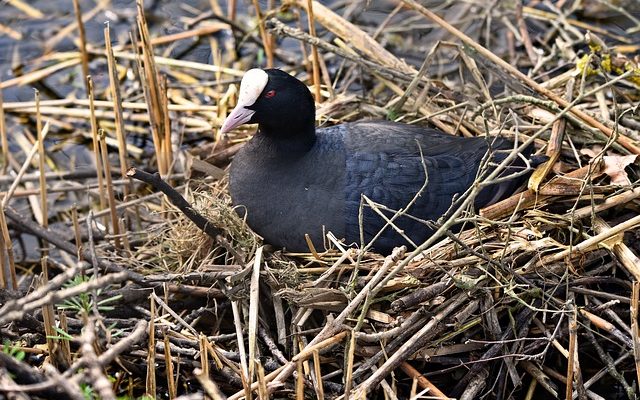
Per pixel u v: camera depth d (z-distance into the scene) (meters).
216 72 12.88
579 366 8.48
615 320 8.59
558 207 9.38
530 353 8.77
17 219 10.14
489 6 13.31
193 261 9.36
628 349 8.70
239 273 8.45
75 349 8.74
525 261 8.89
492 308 8.48
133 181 10.98
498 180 7.84
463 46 10.92
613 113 10.56
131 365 8.70
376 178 9.12
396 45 13.33
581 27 13.35
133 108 12.27
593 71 10.68
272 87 9.12
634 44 12.96
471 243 8.80
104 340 8.08
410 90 10.71
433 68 12.86
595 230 9.00
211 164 10.55
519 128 10.24
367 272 8.70
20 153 12.16
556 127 9.98
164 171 11.27
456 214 7.63
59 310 8.59
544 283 8.66
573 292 8.74
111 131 12.48
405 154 9.34
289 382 8.34
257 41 13.37
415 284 8.38
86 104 12.23
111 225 10.95
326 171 9.18
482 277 8.37
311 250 8.81
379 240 8.97
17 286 9.62
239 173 9.42
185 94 12.80
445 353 8.52
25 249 11.09
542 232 8.99
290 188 9.16
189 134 12.11
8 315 6.18
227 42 13.61
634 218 8.53
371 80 12.62
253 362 7.81
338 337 7.90
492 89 12.20
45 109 12.19
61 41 13.56
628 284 8.92
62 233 11.07
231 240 9.31
